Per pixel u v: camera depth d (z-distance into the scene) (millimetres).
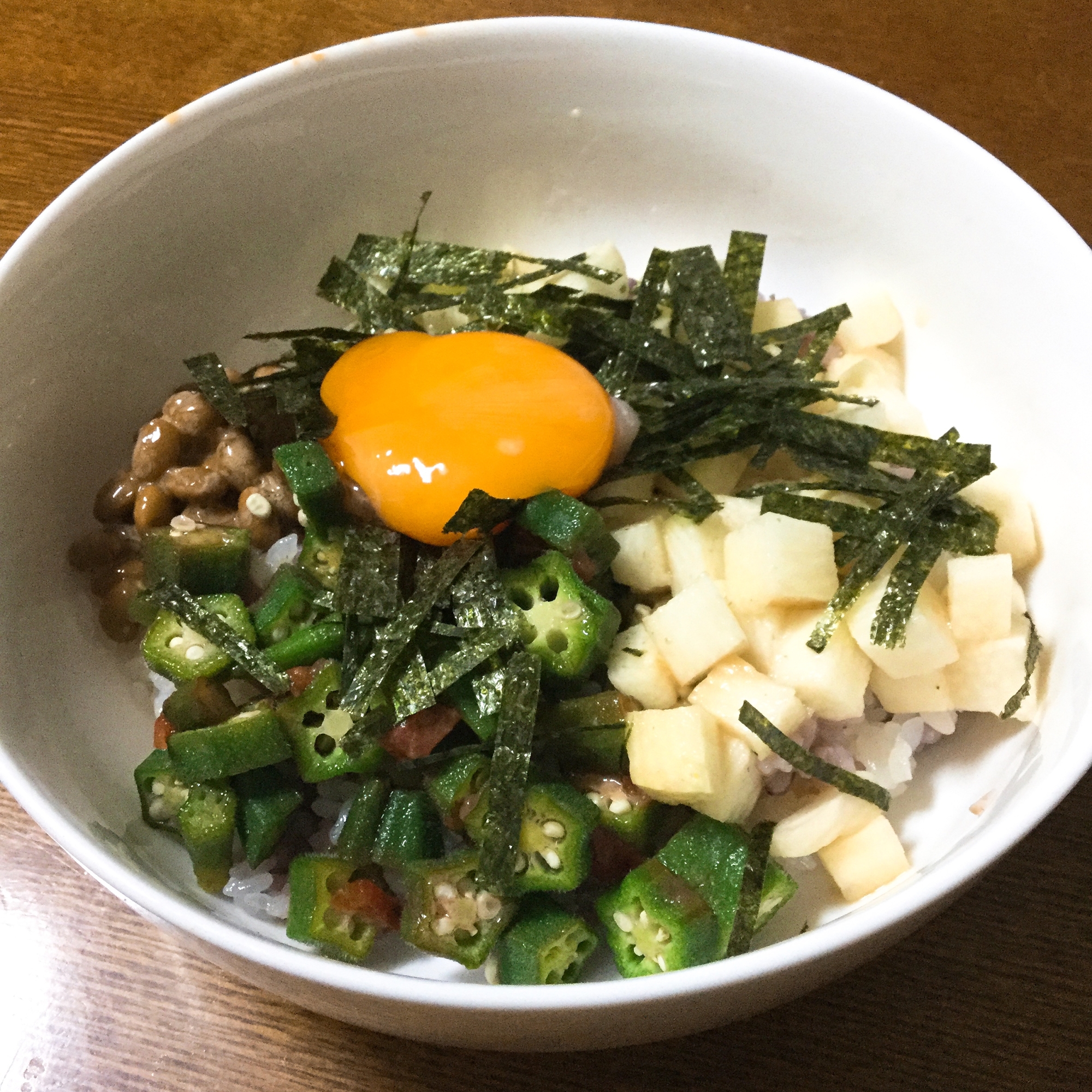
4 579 181
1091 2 249
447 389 191
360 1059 173
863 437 195
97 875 149
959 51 245
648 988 138
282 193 211
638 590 193
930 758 188
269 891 179
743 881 167
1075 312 185
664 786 169
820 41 245
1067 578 181
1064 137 234
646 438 201
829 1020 172
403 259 215
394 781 180
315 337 209
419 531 188
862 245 217
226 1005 177
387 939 178
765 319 220
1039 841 183
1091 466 180
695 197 227
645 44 208
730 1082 169
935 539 184
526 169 224
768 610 183
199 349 215
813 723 178
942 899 146
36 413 190
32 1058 173
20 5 245
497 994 139
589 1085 170
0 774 156
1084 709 160
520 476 186
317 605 188
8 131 231
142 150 193
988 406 203
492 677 174
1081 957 175
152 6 245
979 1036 171
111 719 189
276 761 177
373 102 208
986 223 198
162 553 189
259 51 240
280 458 188
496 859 165
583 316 210
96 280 196
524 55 208
